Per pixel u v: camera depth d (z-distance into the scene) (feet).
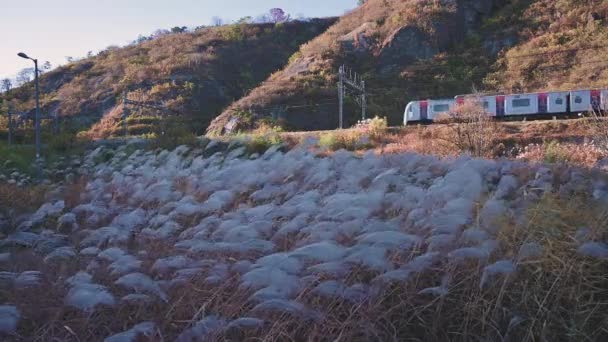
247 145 68.44
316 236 19.63
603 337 15.48
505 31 192.85
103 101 212.43
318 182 27.89
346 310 16.37
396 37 198.59
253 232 20.34
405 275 15.89
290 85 178.81
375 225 18.78
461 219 18.06
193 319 16.57
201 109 205.36
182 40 274.57
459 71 180.86
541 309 15.75
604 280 16.52
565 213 18.86
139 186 33.86
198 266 19.22
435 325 15.98
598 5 183.42
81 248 25.31
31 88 244.83
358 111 162.81
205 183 31.96
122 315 17.65
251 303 17.06
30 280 19.01
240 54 257.14
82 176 47.34
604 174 26.71
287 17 305.12
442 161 29.91
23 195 38.40
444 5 208.95
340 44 206.80
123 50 276.82
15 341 16.71
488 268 15.35
